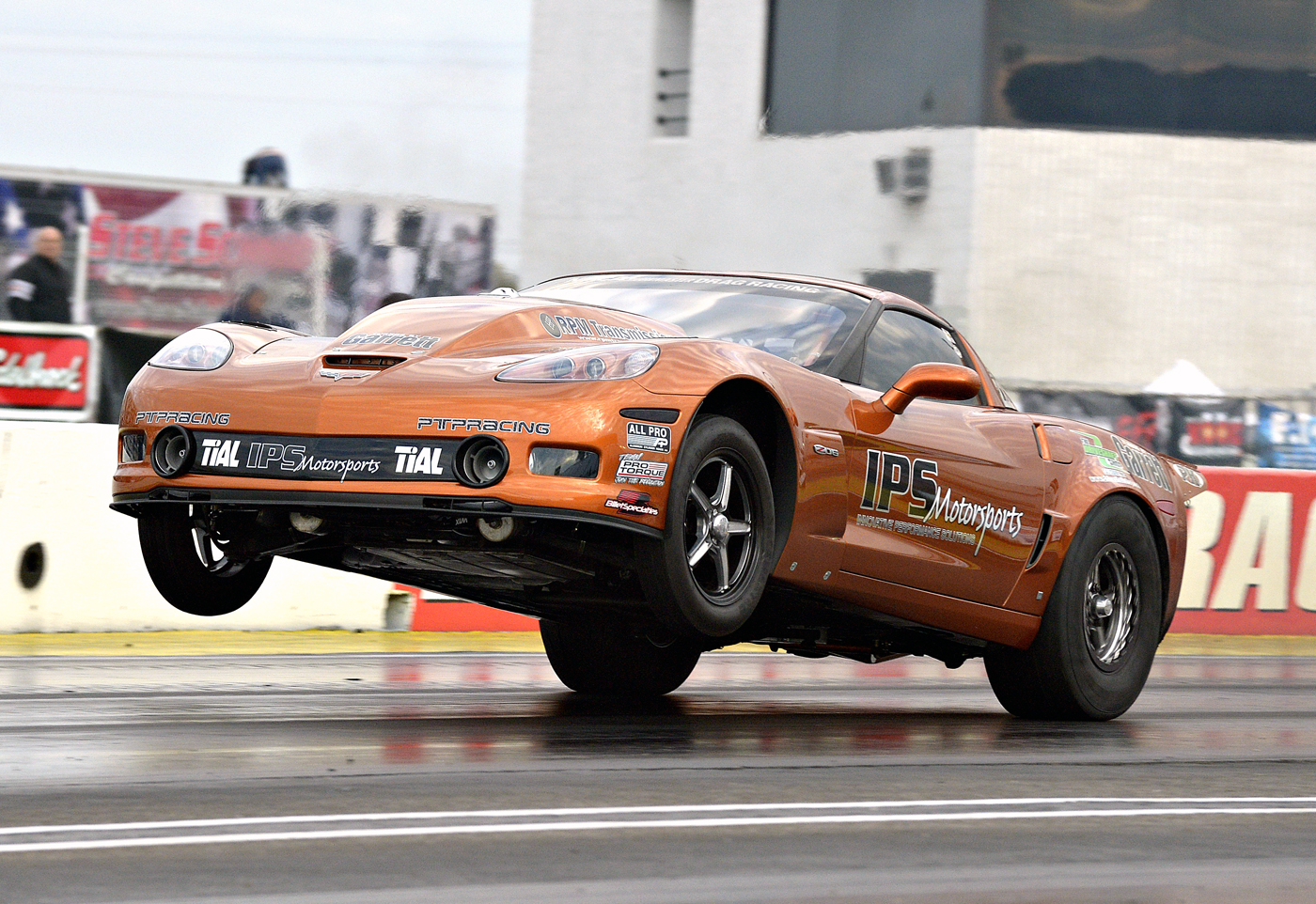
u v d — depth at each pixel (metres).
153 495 15.29
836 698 22.03
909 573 17.16
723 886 9.15
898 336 18.38
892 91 79.38
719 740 15.84
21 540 27.59
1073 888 9.57
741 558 15.19
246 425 14.86
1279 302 79.38
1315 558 38.75
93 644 26.48
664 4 89.25
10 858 9.18
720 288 18.45
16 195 64.69
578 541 14.80
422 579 17.02
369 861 9.34
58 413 47.66
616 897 8.77
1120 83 77.75
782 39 83.50
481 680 22.41
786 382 15.75
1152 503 20.78
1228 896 9.60
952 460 17.80
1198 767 15.57
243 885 8.70
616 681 20.69
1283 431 49.50
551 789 12.09
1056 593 19.34
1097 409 48.81
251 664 23.61
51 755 13.14
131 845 9.59
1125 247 77.69
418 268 71.38
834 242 80.69
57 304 64.88
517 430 14.09
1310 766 16.02
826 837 10.66
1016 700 19.88
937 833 11.06
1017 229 76.56
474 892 8.73
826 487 15.94
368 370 14.90
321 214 69.56
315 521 15.45
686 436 14.38
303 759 13.22
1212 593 37.69
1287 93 79.31
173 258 66.62
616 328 16.45
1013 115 76.94
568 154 91.25
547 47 92.25
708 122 85.88
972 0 76.69
